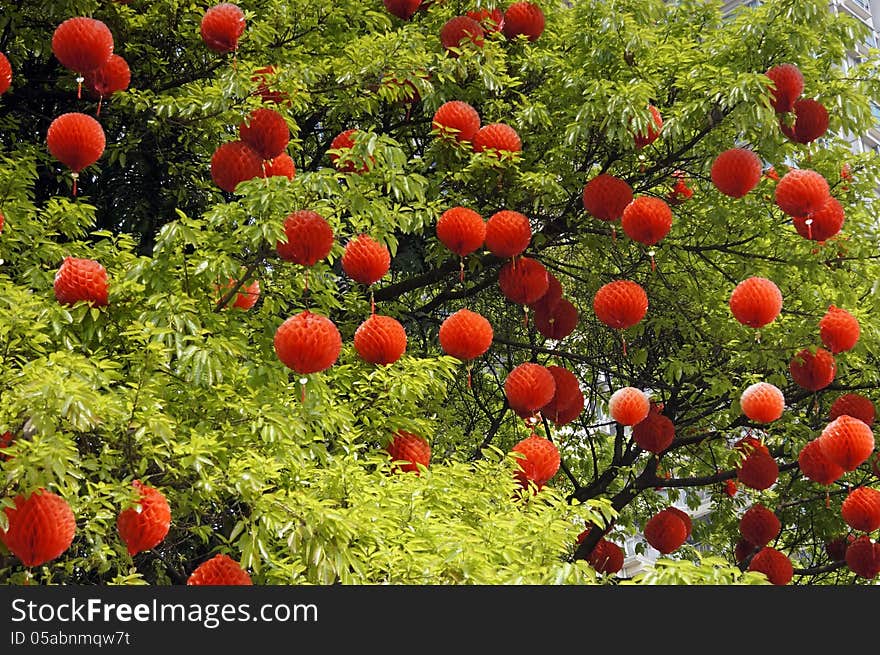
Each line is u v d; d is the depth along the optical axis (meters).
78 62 17.84
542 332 23.58
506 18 25.22
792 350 24.72
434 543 14.80
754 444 25.23
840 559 29.98
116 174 25.86
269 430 15.23
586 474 35.06
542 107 23.55
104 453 13.55
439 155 23.00
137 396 13.54
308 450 17.14
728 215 25.56
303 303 19.64
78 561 14.55
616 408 21.31
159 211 25.78
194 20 24.19
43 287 17.80
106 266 18.31
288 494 14.80
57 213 19.48
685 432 30.25
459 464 17.77
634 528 33.94
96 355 16.08
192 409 15.95
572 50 25.98
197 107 21.62
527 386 20.72
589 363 28.41
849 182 26.61
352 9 25.64
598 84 22.05
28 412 12.23
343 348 20.78
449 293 26.16
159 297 16.05
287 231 16.00
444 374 19.91
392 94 23.12
